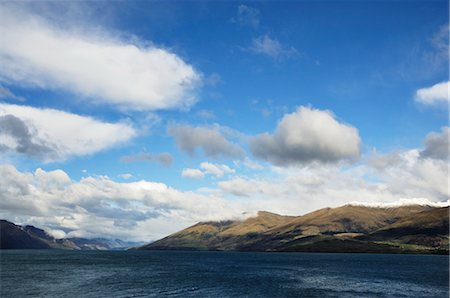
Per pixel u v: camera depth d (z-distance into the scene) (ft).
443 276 497.46
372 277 476.13
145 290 325.01
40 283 372.79
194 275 479.82
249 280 421.18
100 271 534.37
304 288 354.13
